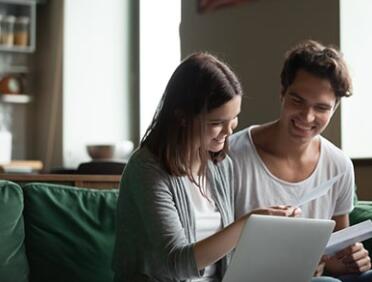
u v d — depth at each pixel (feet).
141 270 5.93
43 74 20.79
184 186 6.08
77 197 7.59
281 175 7.30
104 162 11.46
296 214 5.66
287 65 7.02
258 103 13.75
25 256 7.16
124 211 6.10
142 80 19.89
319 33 12.38
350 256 6.87
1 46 19.71
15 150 20.94
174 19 18.86
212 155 6.60
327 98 6.79
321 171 7.41
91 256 7.32
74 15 19.58
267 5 13.52
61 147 19.54
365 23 12.12
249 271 5.43
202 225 6.28
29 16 20.15
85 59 19.69
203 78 5.82
